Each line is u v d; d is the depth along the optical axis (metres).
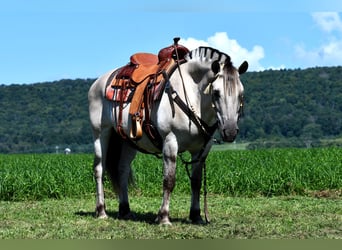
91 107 11.35
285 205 12.70
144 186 16.12
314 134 85.81
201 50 9.47
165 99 9.60
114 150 11.30
